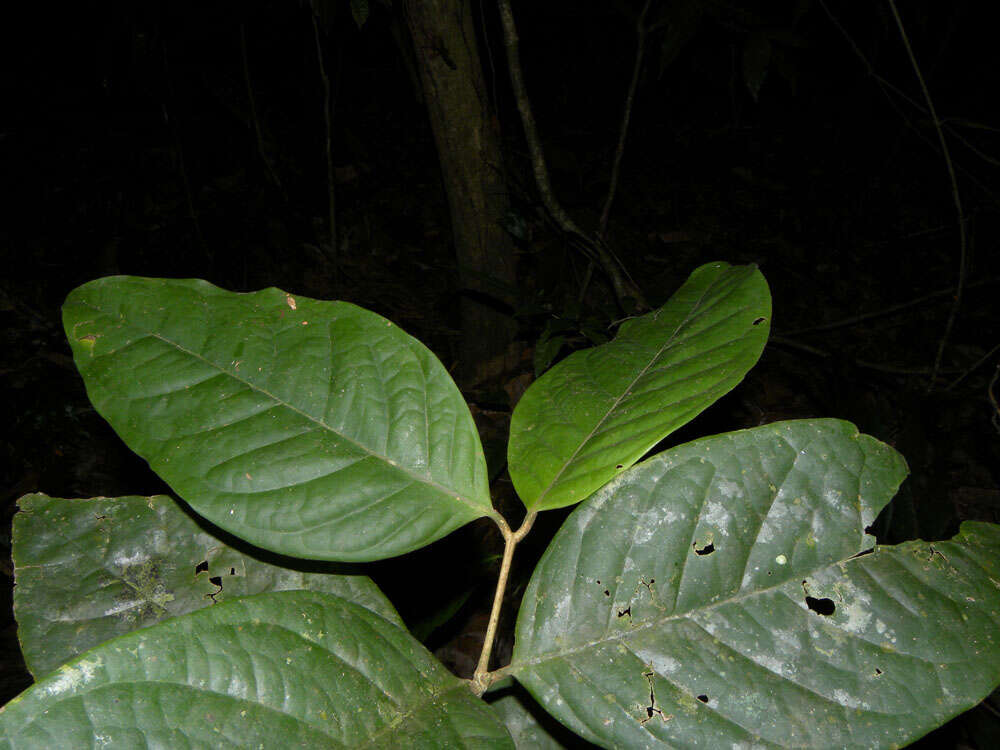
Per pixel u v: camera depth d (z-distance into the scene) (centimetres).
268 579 34
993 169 221
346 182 235
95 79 230
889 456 31
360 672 28
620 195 236
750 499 30
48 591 33
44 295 174
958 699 28
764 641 29
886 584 29
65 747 24
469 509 31
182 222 208
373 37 275
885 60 224
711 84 293
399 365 32
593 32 284
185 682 26
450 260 206
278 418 31
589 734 28
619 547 30
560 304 172
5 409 134
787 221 222
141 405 31
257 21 204
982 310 178
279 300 33
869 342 172
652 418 32
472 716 28
